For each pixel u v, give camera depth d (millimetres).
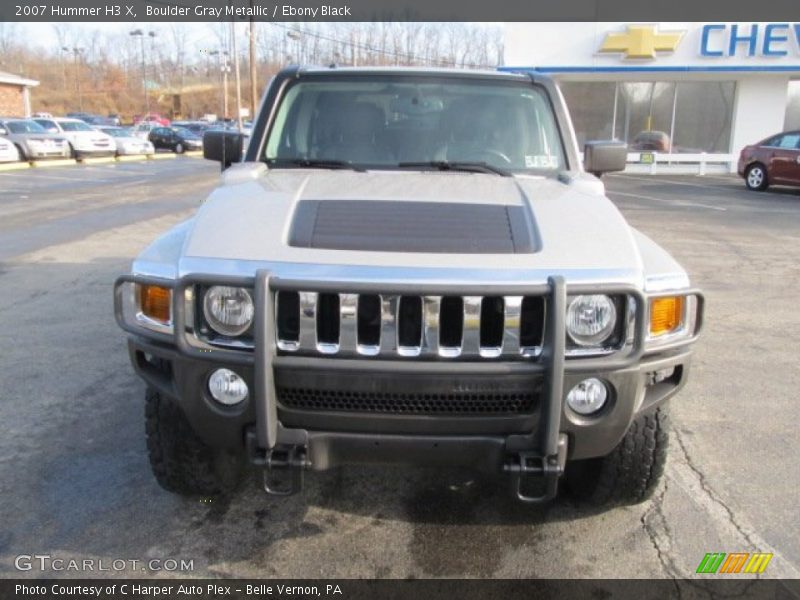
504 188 3070
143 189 17422
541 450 2400
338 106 3703
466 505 3242
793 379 4801
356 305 2316
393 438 2420
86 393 4387
